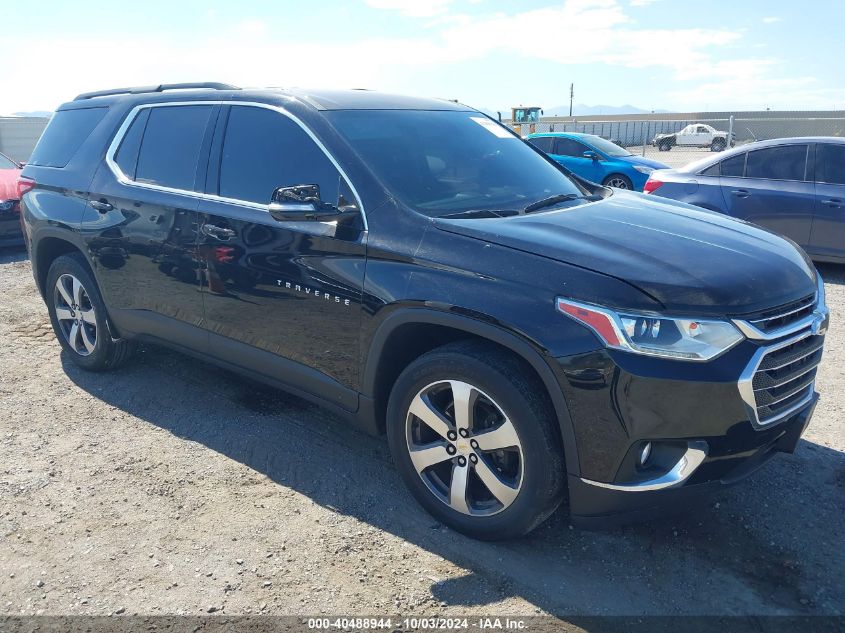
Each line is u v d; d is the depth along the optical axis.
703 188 8.24
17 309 6.48
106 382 4.68
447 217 3.04
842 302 6.68
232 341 3.73
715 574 2.75
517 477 2.74
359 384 3.19
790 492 3.32
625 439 2.48
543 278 2.61
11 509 3.19
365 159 3.26
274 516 3.14
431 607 2.57
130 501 3.26
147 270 4.06
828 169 7.54
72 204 4.48
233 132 3.76
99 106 4.67
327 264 3.18
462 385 2.79
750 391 2.50
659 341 2.44
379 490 3.36
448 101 4.38
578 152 14.77
